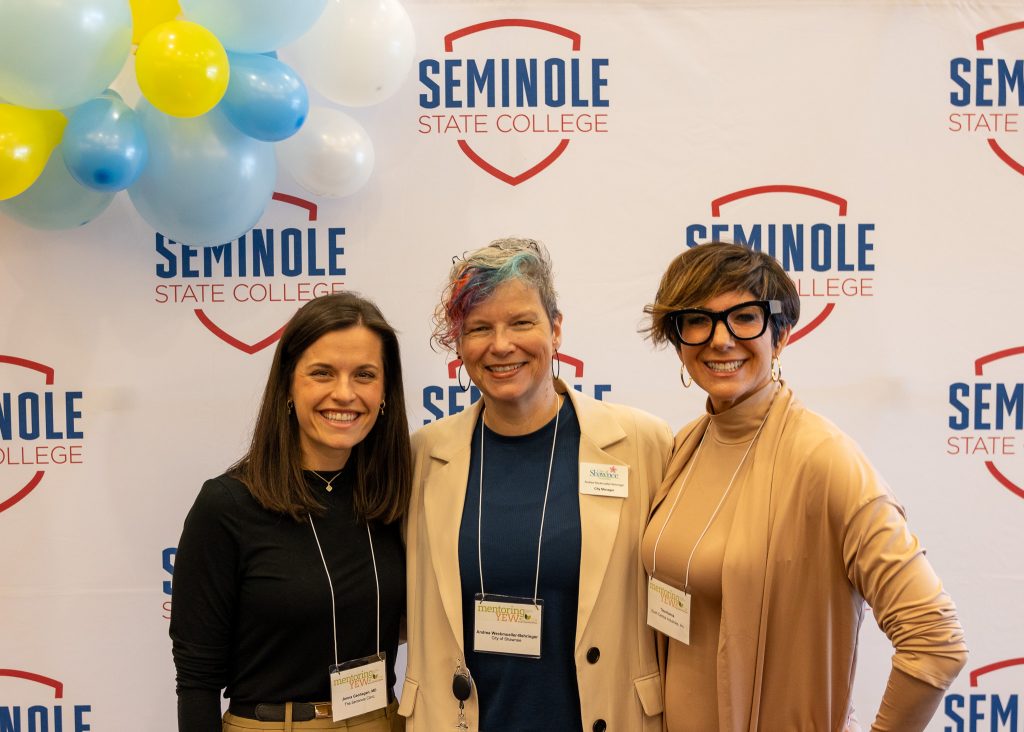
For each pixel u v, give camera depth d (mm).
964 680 2096
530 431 1541
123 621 2082
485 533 1477
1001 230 2066
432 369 2090
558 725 1439
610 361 2090
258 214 1873
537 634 1418
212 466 2082
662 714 1511
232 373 2076
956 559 2088
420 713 1492
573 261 2074
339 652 1461
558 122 2055
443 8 2035
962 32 2041
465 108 2049
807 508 1307
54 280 2051
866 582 1260
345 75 1829
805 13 2041
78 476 2070
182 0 1693
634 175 2062
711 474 1457
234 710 1477
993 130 2057
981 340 2076
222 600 1461
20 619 2076
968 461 2082
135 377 2066
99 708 2092
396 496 1556
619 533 1483
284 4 1645
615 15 2041
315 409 1464
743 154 2061
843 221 2066
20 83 1532
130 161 1647
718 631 1364
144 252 2055
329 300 1503
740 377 1353
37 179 1749
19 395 2061
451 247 2068
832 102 2053
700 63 2051
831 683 1322
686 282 1360
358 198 2061
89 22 1521
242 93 1668
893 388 2078
